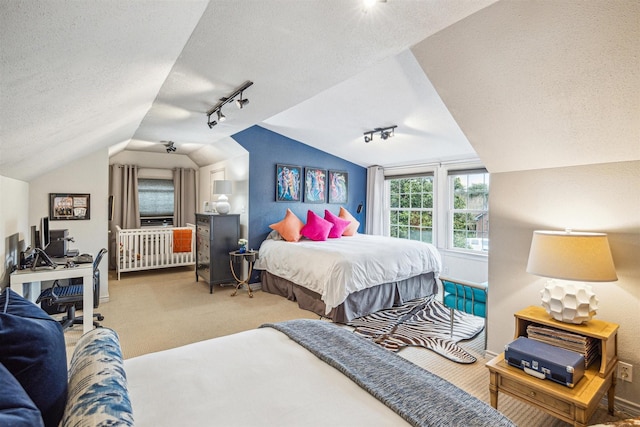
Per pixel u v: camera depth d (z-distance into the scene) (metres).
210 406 1.11
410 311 3.91
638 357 1.94
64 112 1.72
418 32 1.79
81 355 1.22
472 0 1.50
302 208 5.57
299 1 1.50
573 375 1.61
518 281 2.48
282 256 4.40
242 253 4.66
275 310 3.91
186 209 7.04
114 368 1.10
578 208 2.17
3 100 1.17
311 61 2.17
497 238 2.60
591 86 1.73
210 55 2.07
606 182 2.05
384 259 3.90
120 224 6.35
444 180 5.35
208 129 4.27
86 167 4.20
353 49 1.99
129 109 2.68
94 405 0.87
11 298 1.10
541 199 2.35
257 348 1.57
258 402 1.13
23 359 0.85
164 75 2.19
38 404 0.84
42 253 2.88
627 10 1.40
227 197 5.68
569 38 1.59
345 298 3.47
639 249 1.94
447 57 2.00
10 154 2.03
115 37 1.18
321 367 1.40
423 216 5.78
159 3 1.12
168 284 5.14
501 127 2.24
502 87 1.99
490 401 1.93
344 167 6.14
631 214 1.96
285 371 1.35
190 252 6.09
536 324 2.12
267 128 5.07
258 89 2.72
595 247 1.83
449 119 3.73
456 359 2.66
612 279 1.81
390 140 4.80
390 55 2.09
